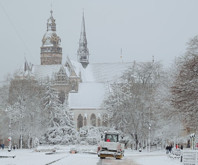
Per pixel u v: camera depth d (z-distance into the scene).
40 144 152.88
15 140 129.62
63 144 154.12
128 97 128.62
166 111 87.94
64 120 162.25
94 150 96.38
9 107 122.94
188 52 75.25
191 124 64.06
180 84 62.34
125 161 55.62
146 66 139.38
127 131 126.25
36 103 132.00
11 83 134.00
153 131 120.38
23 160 51.31
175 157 63.19
